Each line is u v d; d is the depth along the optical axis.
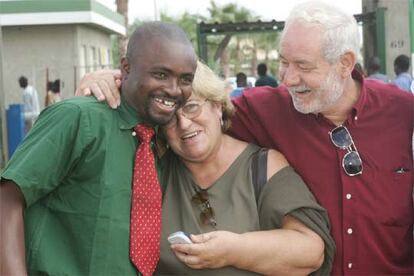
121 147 2.82
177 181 3.21
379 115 3.29
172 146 3.16
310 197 3.19
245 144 3.30
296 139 3.33
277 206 3.07
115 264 2.78
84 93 2.88
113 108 2.83
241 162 3.21
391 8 11.45
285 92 3.43
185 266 3.04
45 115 2.79
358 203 3.23
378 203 3.24
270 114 3.41
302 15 3.13
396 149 3.28
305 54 3.10
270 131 3.38
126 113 2.84
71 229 2.78
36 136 2.73
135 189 2.84
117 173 2.79
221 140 3.25
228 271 3.04
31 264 2.77
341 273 3.27
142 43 2.75
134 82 2.77
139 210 2.85
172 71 2.74
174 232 3.10
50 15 22.06
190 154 3.13
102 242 2.75
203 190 3.16
